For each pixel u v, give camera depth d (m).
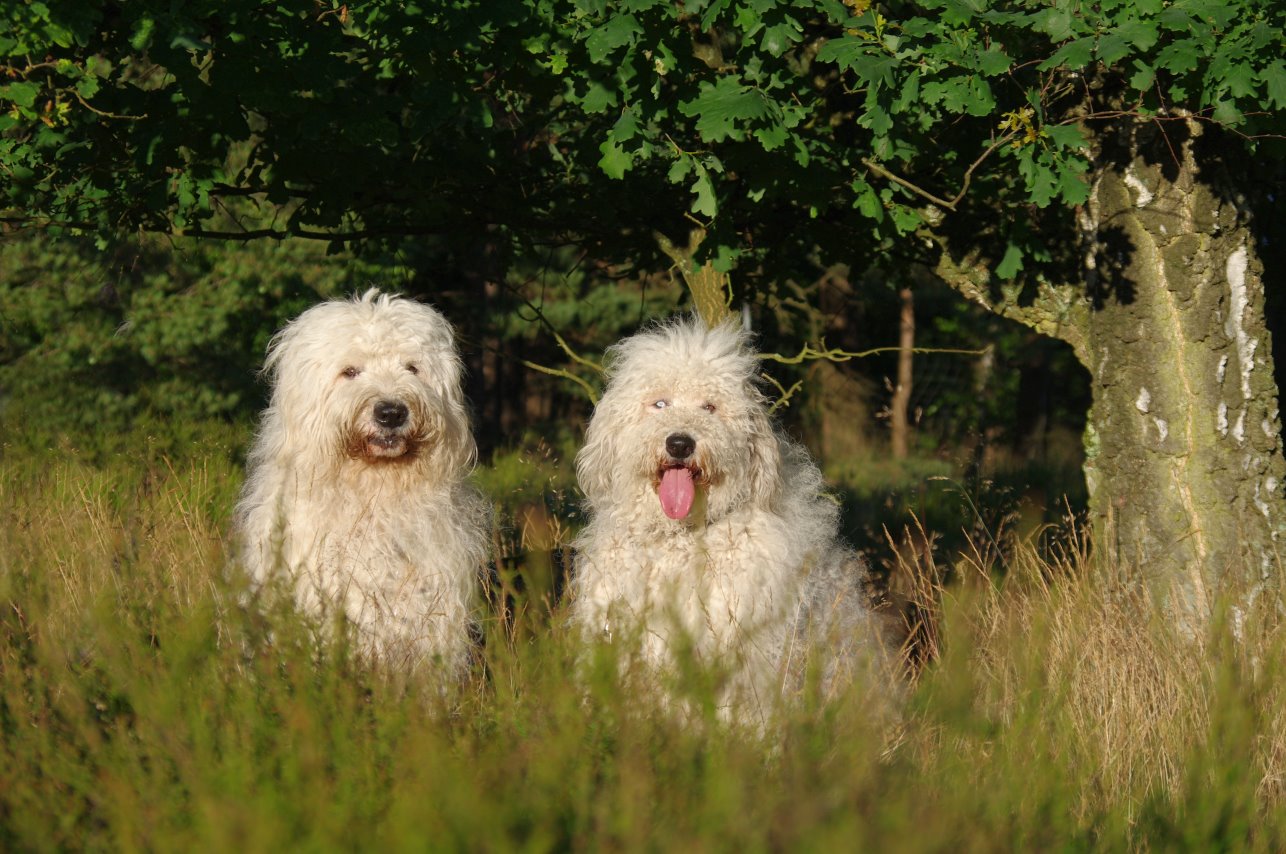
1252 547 7.68
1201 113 7.28
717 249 8.51
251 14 7.46
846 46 6.91
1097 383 8.20
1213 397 7.74
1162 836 4.73
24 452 13.01
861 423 28.30
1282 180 10.09
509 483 13.29
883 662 6.54
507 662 5.58
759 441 6.67
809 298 11.91
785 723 4.62
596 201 10.10
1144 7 6.70
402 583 6.50
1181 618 7.40
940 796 4.39
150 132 8.23
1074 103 8.19
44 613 5.37
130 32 7.77
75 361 18.64
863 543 11.95
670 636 5.56
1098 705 6.03
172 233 9.70
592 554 6.64
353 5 7.47
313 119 7.73
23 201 8.80
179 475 10.89
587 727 4.52
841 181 8.31
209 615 5.08
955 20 6.84
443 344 7.05
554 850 3.92
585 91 7.88
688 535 6.46
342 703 4.58
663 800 4.05
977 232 9.29
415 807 3.74
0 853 4.03
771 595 6.31
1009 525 11.00
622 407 6.71
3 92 7.52
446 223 10.45
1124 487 8.04
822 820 3.84
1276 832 4.76
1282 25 6.72
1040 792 4.49
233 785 3.98
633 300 29.17
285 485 6.68
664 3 7.21
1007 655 6.10
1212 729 4.88
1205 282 7.70
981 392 31.41
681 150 7.85
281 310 19.11
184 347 18.62
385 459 6.57
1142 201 7.76
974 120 8.69
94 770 4.39
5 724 4.77
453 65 7.72
